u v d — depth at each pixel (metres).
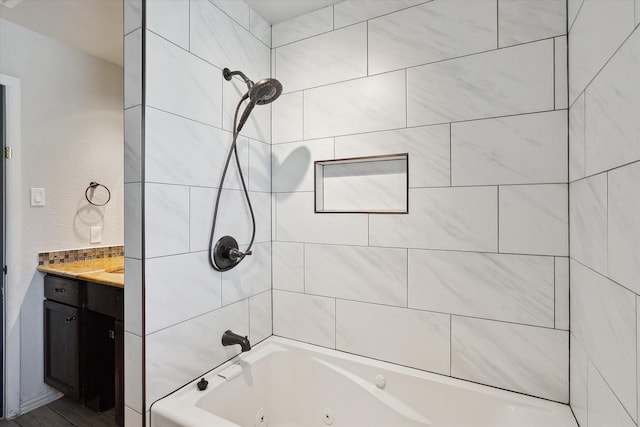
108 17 1.87
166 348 1.25
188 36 1.35
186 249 1.34
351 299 1.62
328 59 1.68
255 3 1.67
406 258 1.49
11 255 1.89
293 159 1.78
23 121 1.96
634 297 0.68
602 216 0.87
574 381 1.15
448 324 1.41
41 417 1.89
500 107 1.31
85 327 1.82
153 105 1.20
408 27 1.49
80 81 2.25
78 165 2.24
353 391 1.53
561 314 1.22
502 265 1.31
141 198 1.17
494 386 1.33
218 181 1.50
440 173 1.42
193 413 1.15
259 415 1.59
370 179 1.62
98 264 2.14
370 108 1.57
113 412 1.94
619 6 0.75
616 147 0.77
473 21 1.36
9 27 1.91
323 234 1.70
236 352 1.60
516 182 1.28
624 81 0.73
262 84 1.36
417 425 1.39
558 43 1.22
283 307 1.82
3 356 1.86
